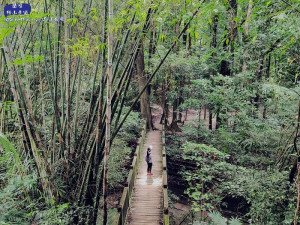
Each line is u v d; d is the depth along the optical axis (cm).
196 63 845
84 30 373
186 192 577
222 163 565
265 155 594
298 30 300
